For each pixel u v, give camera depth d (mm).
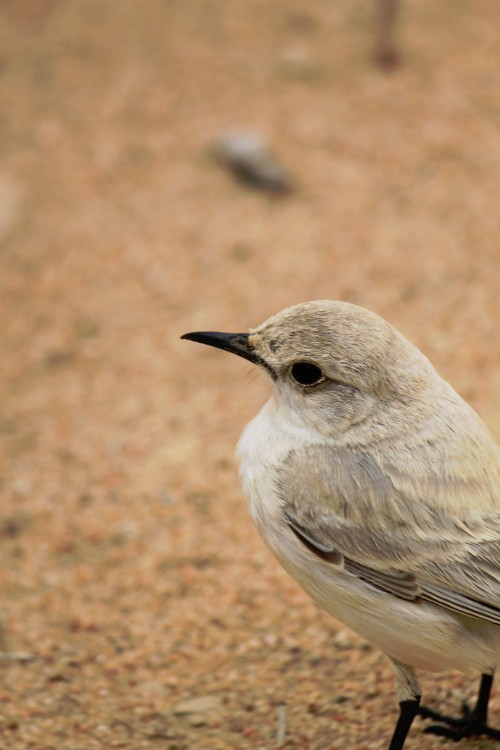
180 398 13273
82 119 17625
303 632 9750
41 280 15141
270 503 7430
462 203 15586
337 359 7273
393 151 16641
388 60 18469
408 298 13938
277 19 19922
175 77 18375
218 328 13922
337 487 7246
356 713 8594
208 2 20500
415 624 7059
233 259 15031
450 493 7125
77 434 12992
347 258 14789
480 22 19703
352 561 7184
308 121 17266
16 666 9773
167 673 9508
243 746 8445
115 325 14406
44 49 19328
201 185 16328
